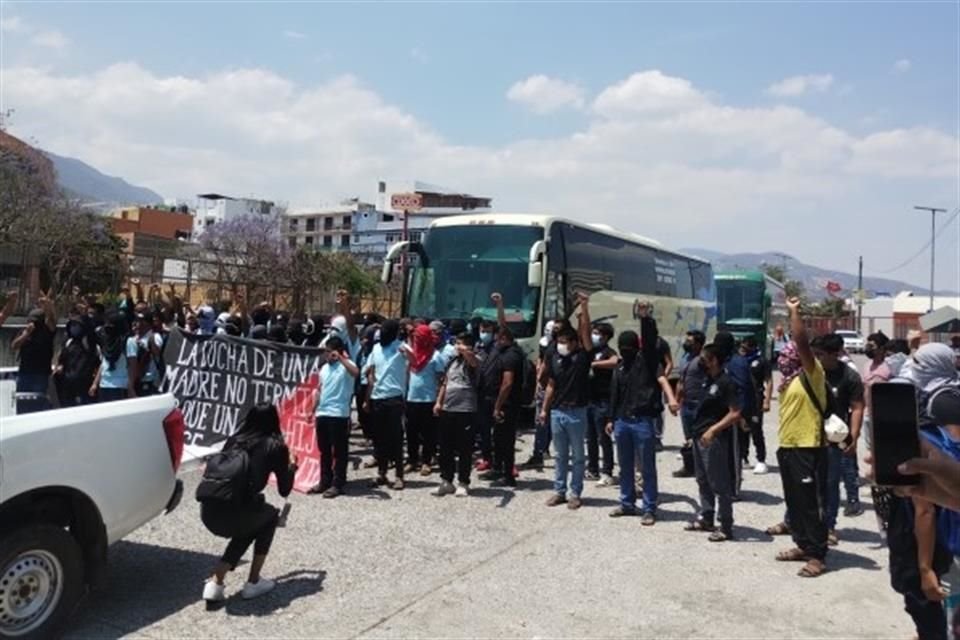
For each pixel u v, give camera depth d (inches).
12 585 172.4
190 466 236.4
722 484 287.7
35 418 180.2
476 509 325.4
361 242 4005.9
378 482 364.8
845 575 250.1
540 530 295.6
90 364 417.4
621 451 319.9
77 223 1116.5
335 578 234.5
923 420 163.8
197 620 200.4
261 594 217.3
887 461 97.6
